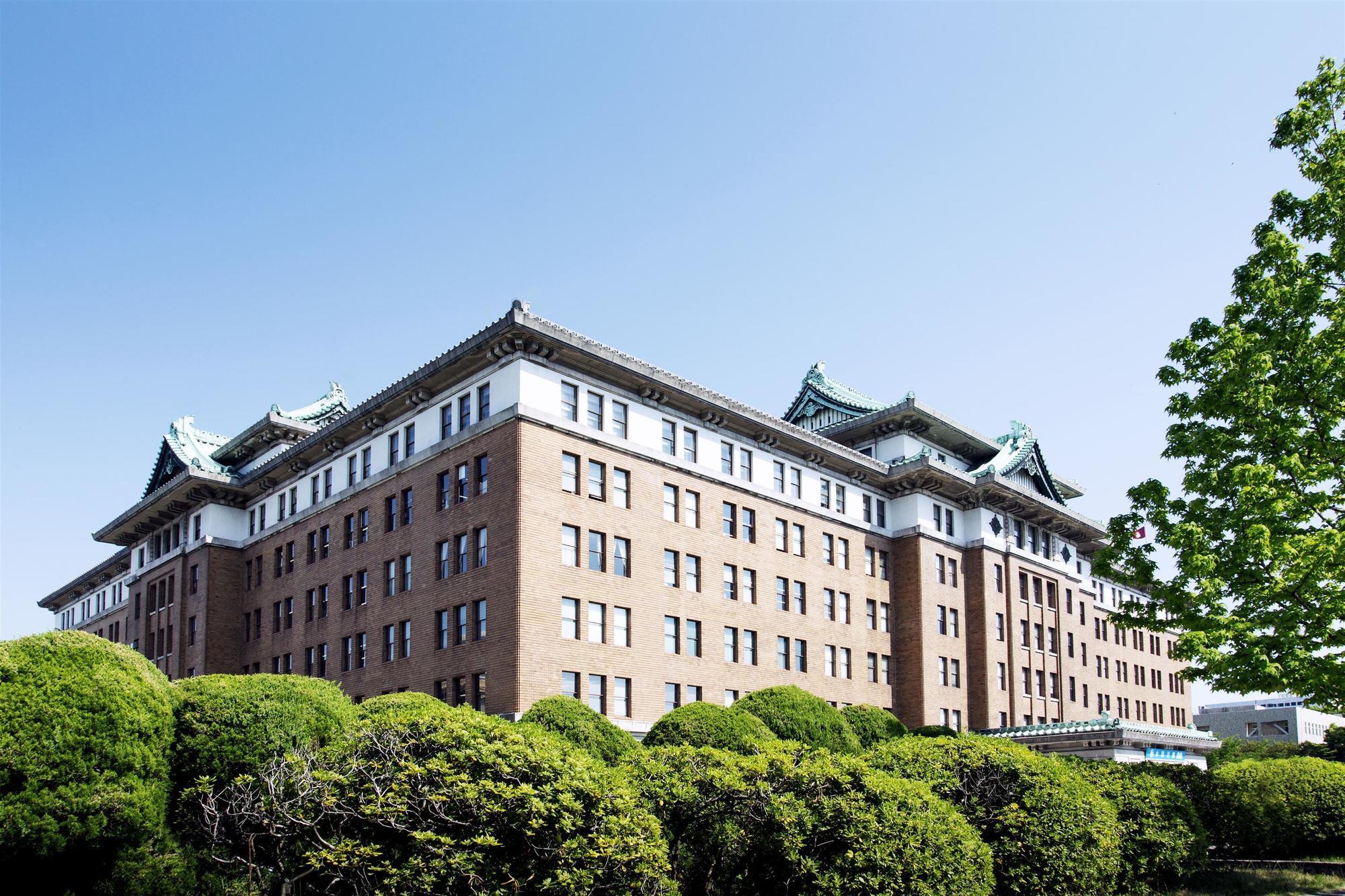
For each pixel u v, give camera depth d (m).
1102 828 22.27
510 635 37.16
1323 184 26.05
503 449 39.12
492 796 14.88
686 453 45.91
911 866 17.27
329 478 49.78
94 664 17.45
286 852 16.33
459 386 42.34
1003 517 60.66
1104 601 75.38
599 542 40.84
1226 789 33.56
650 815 16.27
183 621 56.09
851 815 17.56
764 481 49.59
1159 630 28.23
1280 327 25.91
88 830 16.30
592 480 41.16
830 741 31.55
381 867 14.52
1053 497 64.62
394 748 15.58
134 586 63.19
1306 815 33.94
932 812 18.34
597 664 39.38
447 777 14.91
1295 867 31.55
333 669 46.31
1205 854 28.17
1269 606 25.69
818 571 51.44
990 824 20.98
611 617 40.41
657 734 28.03
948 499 58.69
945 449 62.06
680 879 18.27
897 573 56.12
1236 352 25.95
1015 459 60.72
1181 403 27.61
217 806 17.94
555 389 40.47
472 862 14.46
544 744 16.03
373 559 45.22
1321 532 24.03
